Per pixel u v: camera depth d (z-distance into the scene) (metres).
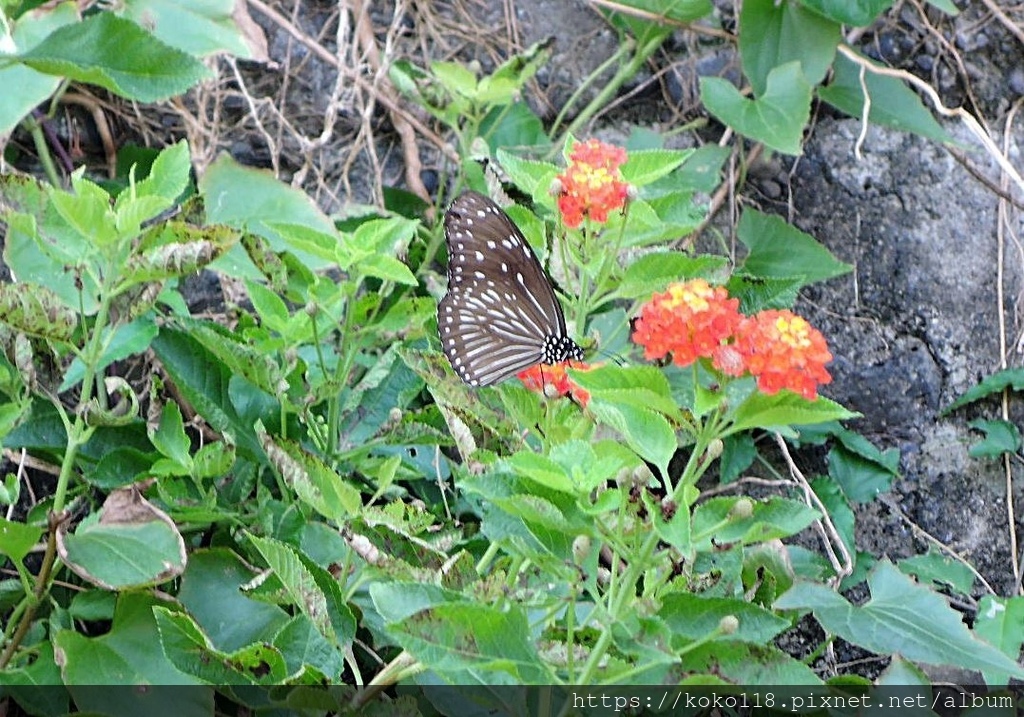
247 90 1.29
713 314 1.02
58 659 1.08
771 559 1.12
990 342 1.29
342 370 1.15
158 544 1.08
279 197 1.20
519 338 1.10
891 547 1.27
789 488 1.26
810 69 1.27
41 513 1.15
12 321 1.08
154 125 1.28
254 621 1.11
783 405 1.02
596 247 1.12
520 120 1.29
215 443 1.12
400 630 1.02
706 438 1.03
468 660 1.03
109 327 1.14
